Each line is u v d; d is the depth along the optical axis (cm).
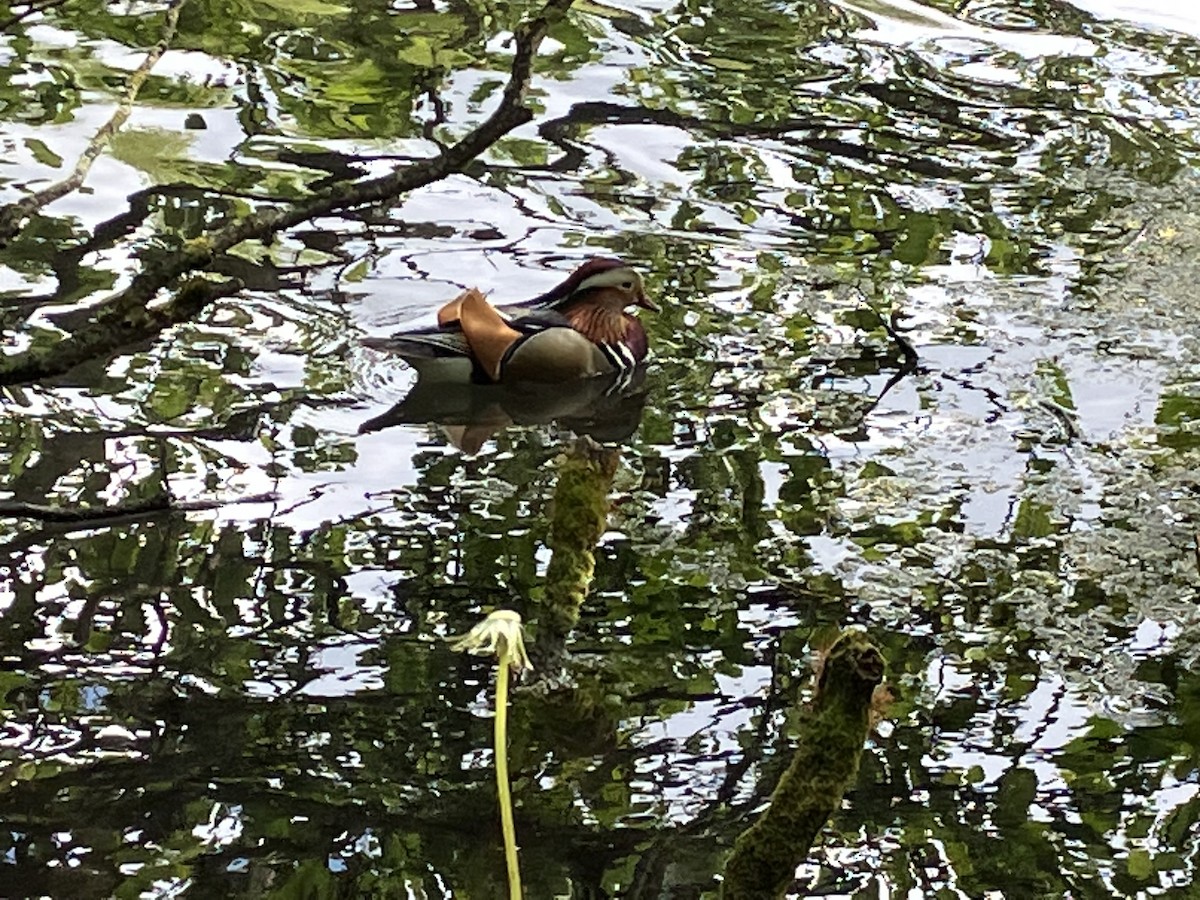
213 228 764
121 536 555
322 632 512
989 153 933
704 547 577
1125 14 1148
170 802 436
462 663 502
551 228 809
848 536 588
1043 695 506
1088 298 778
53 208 770
